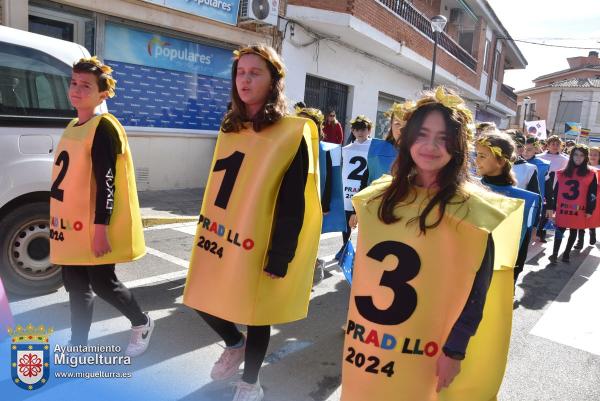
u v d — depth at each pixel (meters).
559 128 40.91
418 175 1.88
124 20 7.83
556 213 6.89
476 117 23.84
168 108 8.79
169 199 8.23
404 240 1.82
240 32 9.41
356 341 1.89
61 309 3.82
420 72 15.59
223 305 2.40
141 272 4.90
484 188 1.93
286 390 2.97
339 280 5.22
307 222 2.55
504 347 1.94
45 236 4.07
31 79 3.93
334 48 11.73
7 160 3.75
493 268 1.77
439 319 1.79
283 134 2.38
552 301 5.16
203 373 3.04
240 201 2.41
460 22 19.81
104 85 2.91
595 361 3.74
